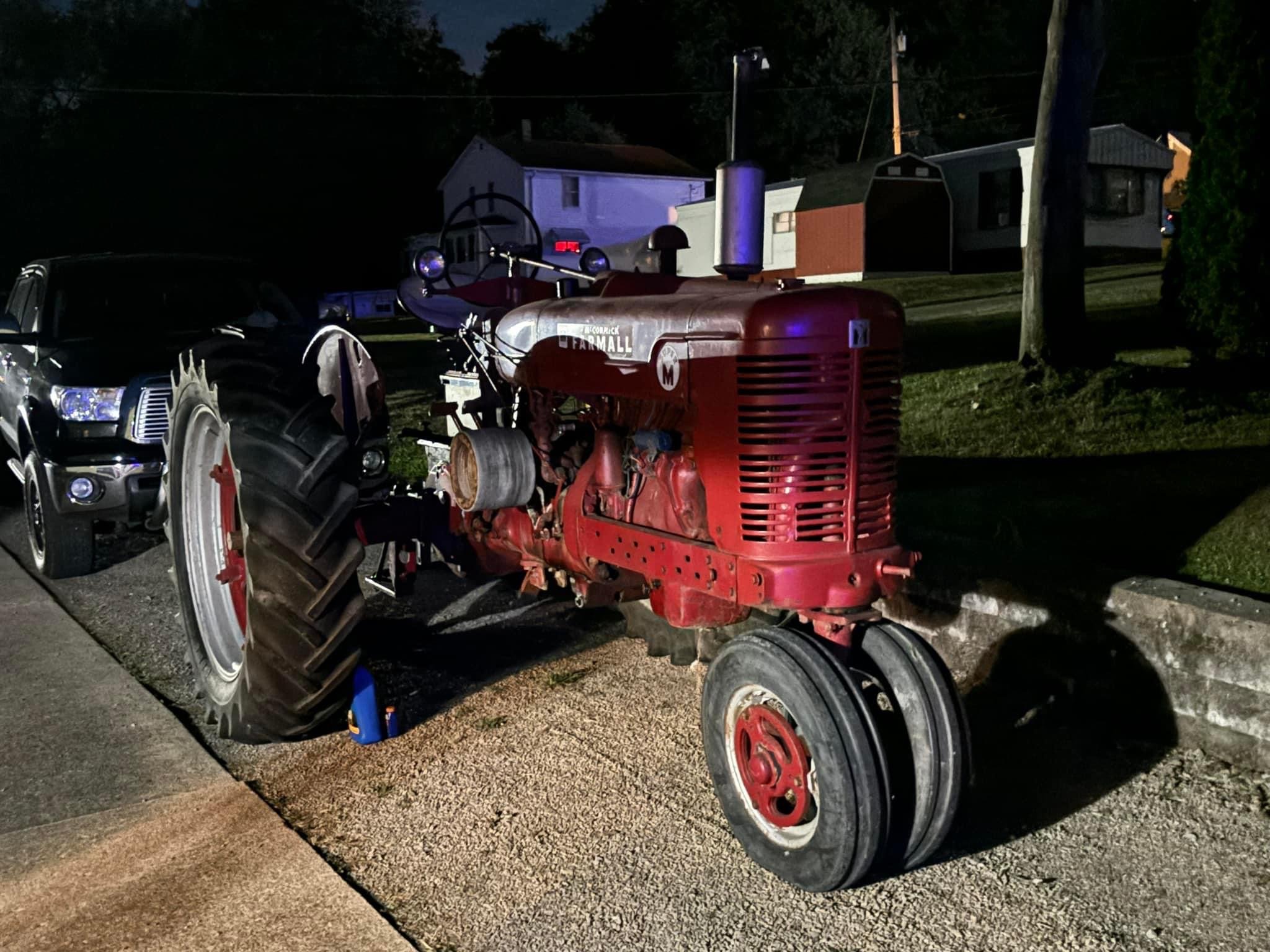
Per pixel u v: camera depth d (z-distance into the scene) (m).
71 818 3.68
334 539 3.89
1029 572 4.24
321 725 4.16
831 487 3.08
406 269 40.28
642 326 3.36
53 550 6.47
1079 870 3.16
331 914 3.08
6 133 39.28
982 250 29.12
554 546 3.96
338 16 43.59
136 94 38.66
